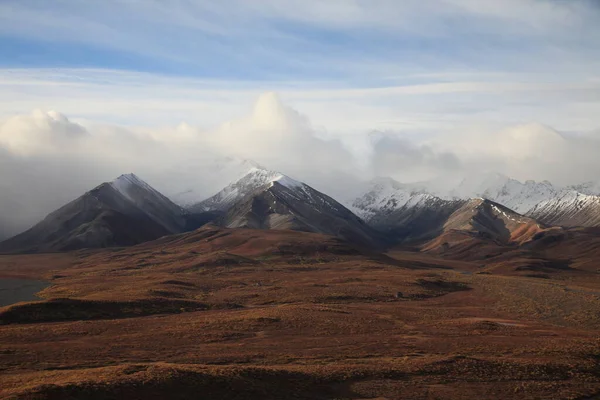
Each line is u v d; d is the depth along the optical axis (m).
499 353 104.44
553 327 139.50
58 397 62.69
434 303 186.88
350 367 89.31
